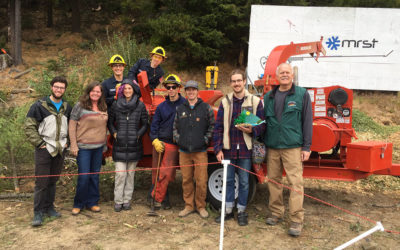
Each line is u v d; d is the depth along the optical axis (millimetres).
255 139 4016
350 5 14633
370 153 4188
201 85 14312
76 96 7066
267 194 5309
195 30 14047
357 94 13828
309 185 5809
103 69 10547
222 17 14336
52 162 4133
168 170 4398
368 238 3814
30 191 5266
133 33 17906
